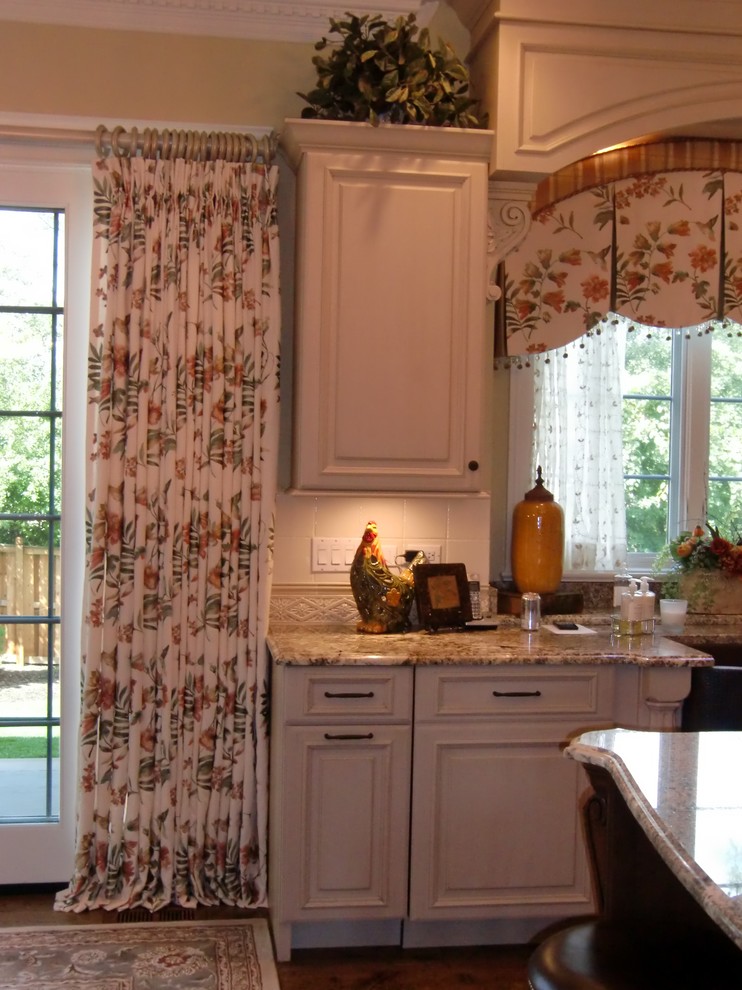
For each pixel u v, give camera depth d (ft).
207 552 10.24
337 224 9.91
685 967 5.21
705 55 10.46
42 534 10.68
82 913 10.12
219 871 10.40
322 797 9.23
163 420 10.21
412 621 11.00
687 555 11.63
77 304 10.57
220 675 10.31
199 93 10.64
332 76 9.91
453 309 10.12
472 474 10.22
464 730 9.36
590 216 11.37
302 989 8.95
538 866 9.49
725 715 9.51
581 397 11.97
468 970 9.34
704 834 4.74
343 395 9.98
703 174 11.49
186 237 10.18
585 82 10.37
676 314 11.50
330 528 10.96
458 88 10.43
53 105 10.45
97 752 10.18
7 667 10.68
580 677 9.48
